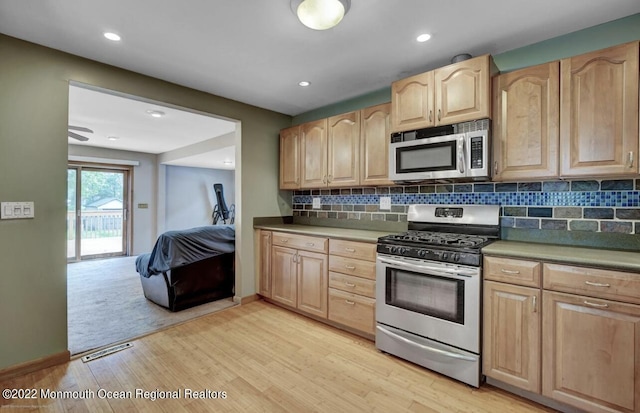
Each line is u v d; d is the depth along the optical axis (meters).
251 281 3.48
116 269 5.21
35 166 2.09
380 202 3.08
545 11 1.76
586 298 1.55
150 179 6.87
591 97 1.75
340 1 1.59
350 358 2.26
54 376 2.02
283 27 1.93
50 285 2.15
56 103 2.17
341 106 3.39
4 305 1.97
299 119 3.86
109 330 2.72
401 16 1.81
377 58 2.36
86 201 6.05
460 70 2.15
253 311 3.19
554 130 1.87
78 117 3.96
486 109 2.04
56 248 2.17
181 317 3.03
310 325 2.84
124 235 6.57
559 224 2.09
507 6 1.72
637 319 1.43
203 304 3.40
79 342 2.49
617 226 1.90
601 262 1.51
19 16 1.79
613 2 1.68
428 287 2.08
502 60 2.27
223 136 5.04
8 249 1.99
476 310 1.88
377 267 2.35
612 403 1.50
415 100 2.37
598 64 1.73
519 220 2.25
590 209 1.98
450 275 1.96
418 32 1.99
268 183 3.67
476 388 1.89
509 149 2.04
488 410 1.71
